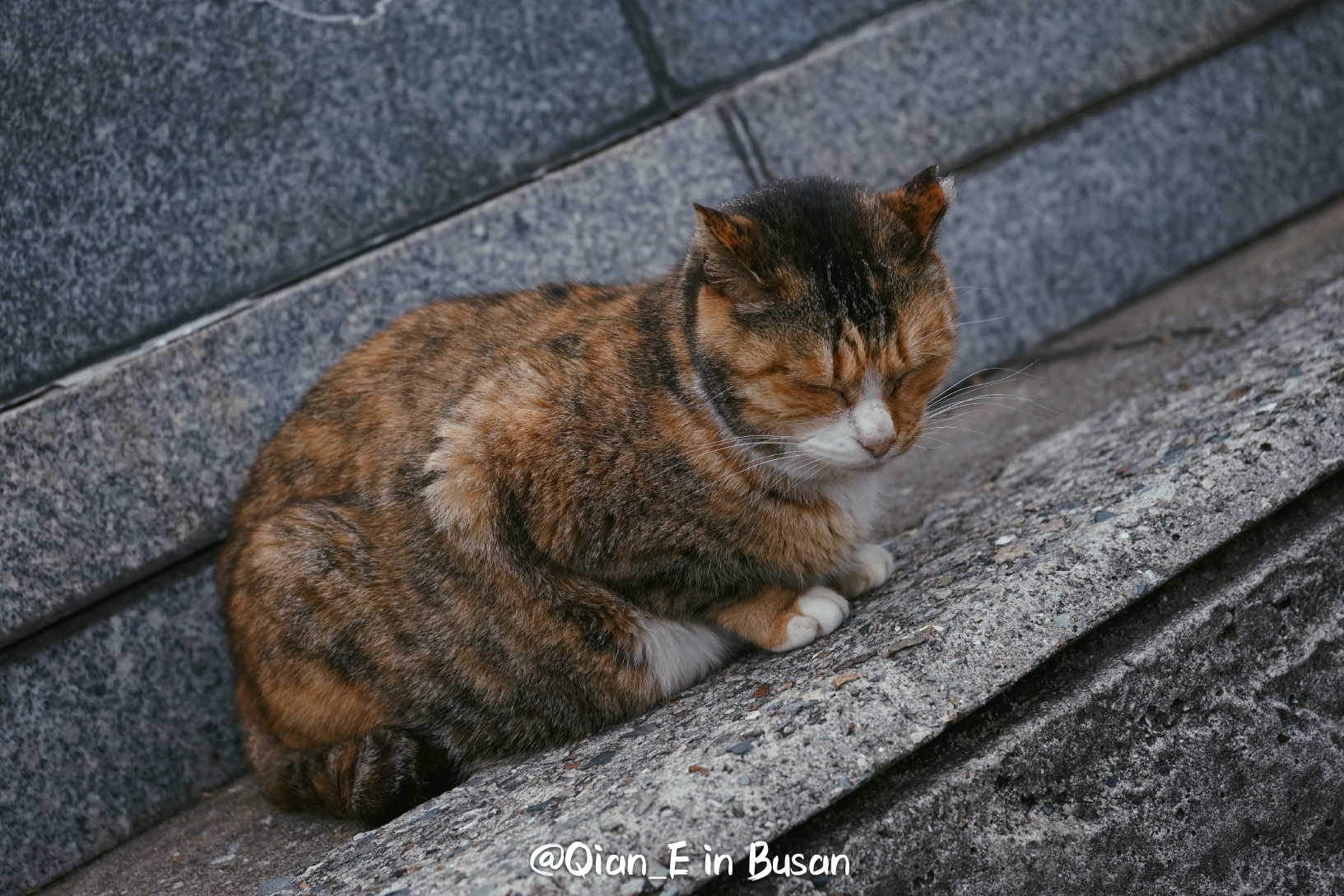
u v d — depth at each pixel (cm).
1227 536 235
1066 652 225
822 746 196
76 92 324
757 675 244
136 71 330
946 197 253
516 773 248
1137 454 276
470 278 371
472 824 217
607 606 260
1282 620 237
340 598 268
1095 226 468
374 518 270
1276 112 492
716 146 404
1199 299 444
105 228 329
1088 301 470
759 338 239
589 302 290
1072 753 213
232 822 299
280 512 280
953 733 211
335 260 359
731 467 250
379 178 364
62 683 319
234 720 341
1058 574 225
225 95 342
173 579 336
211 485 338
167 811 331
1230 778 226
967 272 446
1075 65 457
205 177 341
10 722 312
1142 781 218
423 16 367
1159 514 235
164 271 337
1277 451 246
